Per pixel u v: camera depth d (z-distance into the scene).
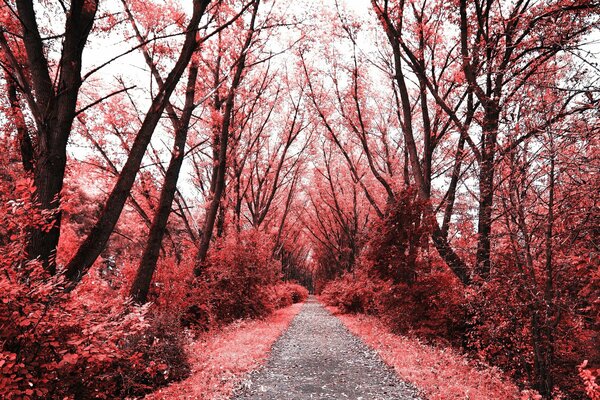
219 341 10.94
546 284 7.02
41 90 6.05
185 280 12.95
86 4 6.16
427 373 7.49
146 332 6.93
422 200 12.99
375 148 24.53
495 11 12.70
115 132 14.42
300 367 8.55
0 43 6.20
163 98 6.98
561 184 6.95
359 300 21.59
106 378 5.19
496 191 7.79
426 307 12.00
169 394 5.95
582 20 7.84
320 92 20.92
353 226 33.12
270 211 35.59
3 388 3.56
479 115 10.51
